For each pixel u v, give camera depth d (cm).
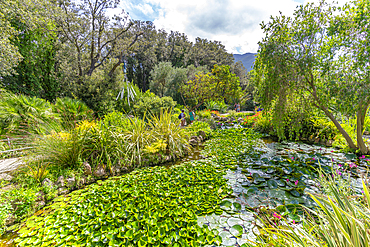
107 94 1006
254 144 598
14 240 199
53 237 199
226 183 323
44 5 854
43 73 948
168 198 270
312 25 407
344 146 492
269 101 489
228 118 1243
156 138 483
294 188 280
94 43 1213
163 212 234
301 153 498
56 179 331
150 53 2709
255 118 965
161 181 334
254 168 391
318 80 448
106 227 210
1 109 483
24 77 884
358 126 440
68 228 212
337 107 421
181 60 3494
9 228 225
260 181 321
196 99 1330
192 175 356
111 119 584
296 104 503
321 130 604
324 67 404
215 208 247
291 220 203
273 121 535
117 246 182
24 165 332
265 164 410
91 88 978
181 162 468
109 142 435
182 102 2209
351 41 376
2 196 254
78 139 396
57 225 218
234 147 568
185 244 183
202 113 1105
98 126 454
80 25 1129
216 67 1228
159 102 1062
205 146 605
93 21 1215
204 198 271
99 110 955
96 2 1191
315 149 536
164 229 201
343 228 106
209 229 208
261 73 500
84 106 715
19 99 523
